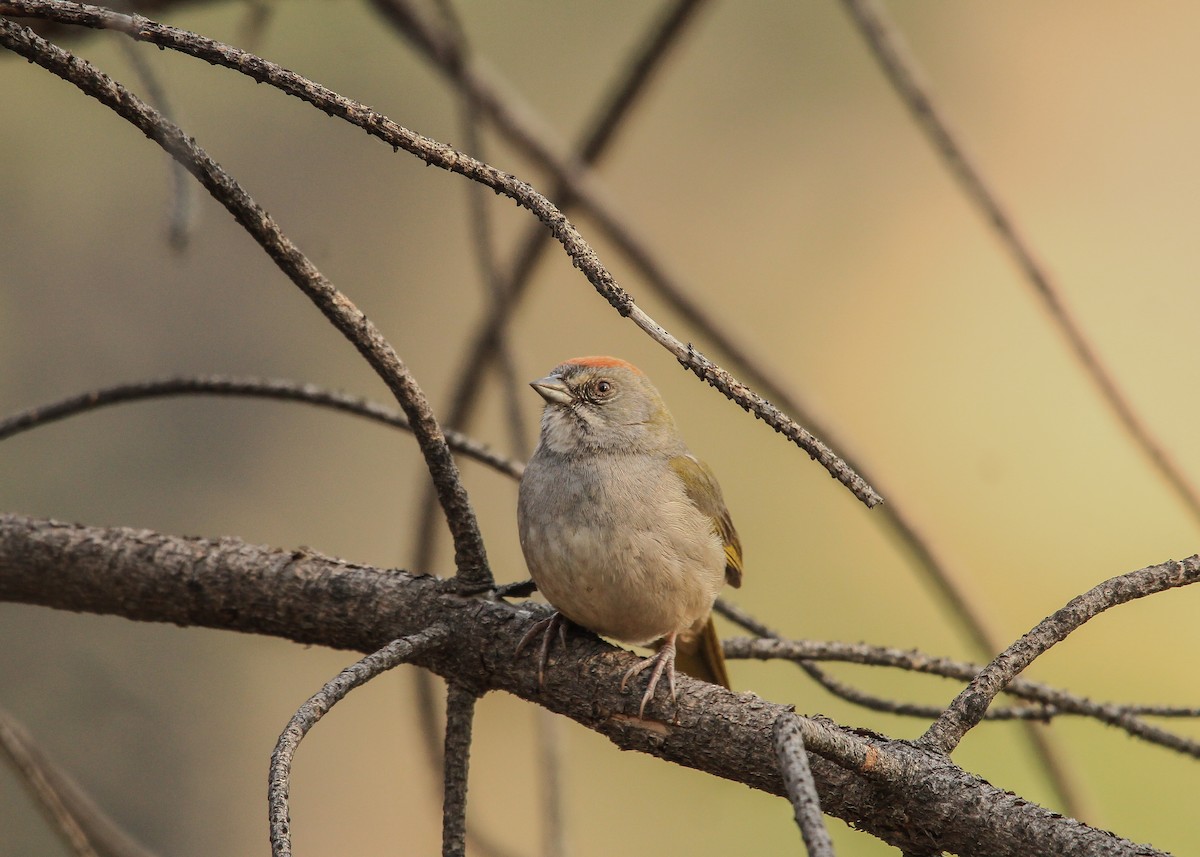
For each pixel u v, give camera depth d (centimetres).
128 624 1139
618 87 795
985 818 422
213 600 548
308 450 1369
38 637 1103
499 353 705
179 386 575
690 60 1492
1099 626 1242
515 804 1122
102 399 579
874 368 1414
